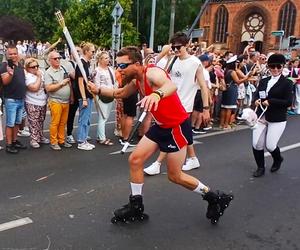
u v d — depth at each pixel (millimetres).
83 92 6578
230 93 8984
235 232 3832
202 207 4379
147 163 6059
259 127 5535
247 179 5500
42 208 4223
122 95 3953
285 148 7406
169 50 6207
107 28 21391
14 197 4512
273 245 3613
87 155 6422
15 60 6258
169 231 3789
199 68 5352
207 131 8844
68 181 5133
